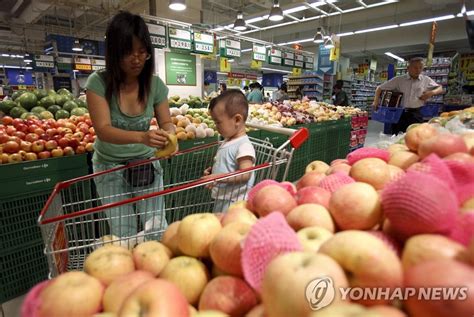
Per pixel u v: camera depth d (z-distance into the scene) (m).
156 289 0.45
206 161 2.30
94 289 0.54
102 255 0.65
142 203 1.53
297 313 0.38
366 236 0.48
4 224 1.77
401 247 0.53
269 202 0.75
